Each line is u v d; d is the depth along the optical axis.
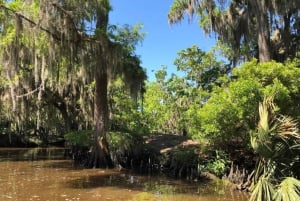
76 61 21.69
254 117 15.16
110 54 20.78
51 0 18.33
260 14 20.56
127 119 30.91
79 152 27.28
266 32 20.50
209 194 15.27
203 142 18.42
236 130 15.97
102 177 19.78
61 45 19.95
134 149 23.78
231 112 15.29
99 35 20.27
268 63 15.96
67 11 18.89
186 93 32.06
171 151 21.86
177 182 18.25
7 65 19.89
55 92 29.38
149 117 38.09
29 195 14.80
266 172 8.64
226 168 17.95
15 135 44.50
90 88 28.11
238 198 14.48
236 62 24.97
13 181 18.11
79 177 19.69
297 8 21.66
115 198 14.48
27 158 29.50
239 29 23.55
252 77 15.66
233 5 24.03
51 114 31.77
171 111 36.75
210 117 15.70
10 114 28.19
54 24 18.86
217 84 26.31
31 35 18.67
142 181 18.53
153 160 22.31
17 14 18.50
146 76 24.39
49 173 21.02
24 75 25.77
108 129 23.94
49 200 13.95
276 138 8.70
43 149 40.72
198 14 24.22
